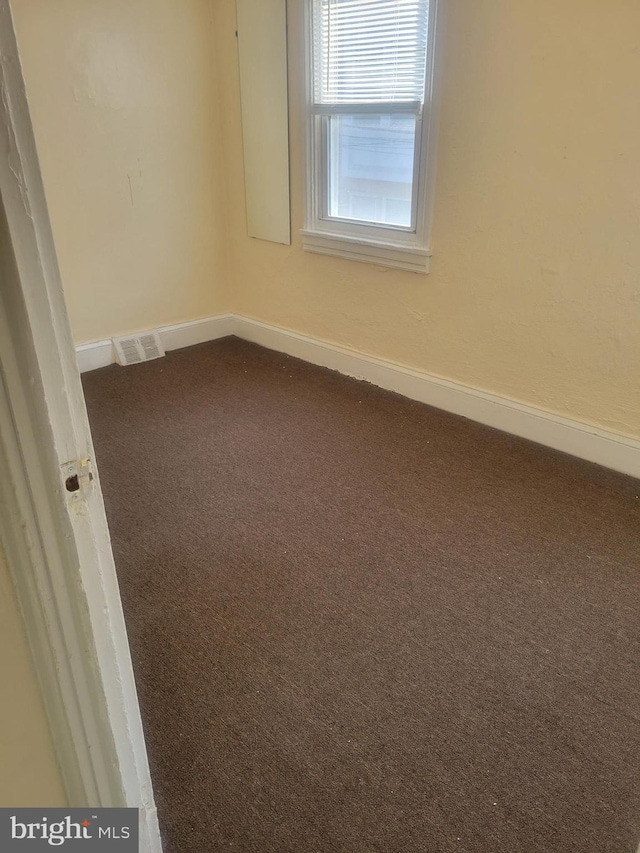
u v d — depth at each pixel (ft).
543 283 8.11
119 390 10.55
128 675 2.89
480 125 8.01
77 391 2.14
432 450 8.65
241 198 11.76
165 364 11.64
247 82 10.60
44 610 2.30
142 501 7.52
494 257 8.48
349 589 6.11
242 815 4.16
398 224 9.65
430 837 4.03
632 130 6.82
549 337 8.29
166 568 6.40
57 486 2.14
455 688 5.08
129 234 11.07
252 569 6.38
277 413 9.75
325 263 10.75
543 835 4.04
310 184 10.35
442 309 9.36
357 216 10.20
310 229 10.72
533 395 8.73
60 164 9.94
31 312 1.90
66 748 2.62
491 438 8.96
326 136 10.02
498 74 7.64
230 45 10.68
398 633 5.60
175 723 4.78
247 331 12.75
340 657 5.36
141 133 10.64
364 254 9.98
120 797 2.89
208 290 12.54
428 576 6.28
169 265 11.78
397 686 5.09
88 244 10.66
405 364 10.21
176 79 10.73
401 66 8.61
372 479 7.96
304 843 4.00
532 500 7.51
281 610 5.86
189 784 4.35
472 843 4.00
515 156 7.82
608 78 6.82
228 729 4.74
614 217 7.24
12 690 2.40
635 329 7.48
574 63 7.00
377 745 4.62
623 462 8.02
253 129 10.86
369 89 9.09
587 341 7.95
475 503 7.45
